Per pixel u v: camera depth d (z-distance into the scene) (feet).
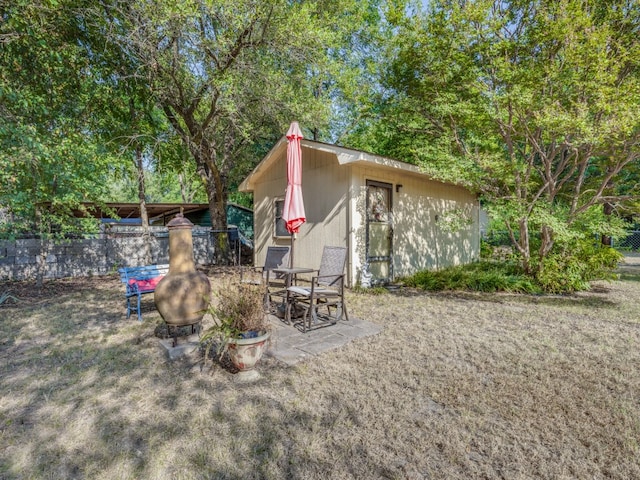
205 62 23.34
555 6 15.89
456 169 18.54
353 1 33.86
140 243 31.01
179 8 18.10
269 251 19.89
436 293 20.67
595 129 15.15
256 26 22.84
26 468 5.82
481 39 17.52
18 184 16.94
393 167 21.89
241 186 31.32
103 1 20.85
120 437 6.63
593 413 7.43
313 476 5.65
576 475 5.65
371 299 18.70
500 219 18.85
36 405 7.77
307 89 28.60
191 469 5.80
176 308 10.36
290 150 17.92
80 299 18.83
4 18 17.34
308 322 13.88
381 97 27.55
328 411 7.53
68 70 20.79
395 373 9.40
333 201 22.67
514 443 6.45
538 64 16.92
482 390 8.46
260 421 7.14
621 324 13.98
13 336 12.48
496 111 17.54
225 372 9.41
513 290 20.89
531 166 19.70
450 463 5.95
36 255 25.86
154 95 24.09
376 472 5.74
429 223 27.61
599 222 18.53
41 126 18.21
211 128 30.45
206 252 35.86
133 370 9.57
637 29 16.47
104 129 25.34
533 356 10.59
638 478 5.56
